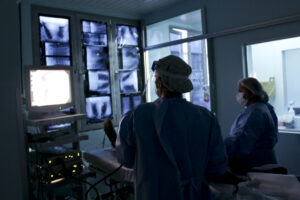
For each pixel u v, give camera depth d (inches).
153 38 159.2
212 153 46.9
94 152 85.4
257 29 108.4
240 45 114.4
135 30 156.0
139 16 155.9
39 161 80.8
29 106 78.6
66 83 87.1
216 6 121.3
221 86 122.6
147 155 42.8
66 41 127.0
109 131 75.9
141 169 42.9
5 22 57.7
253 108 72.3
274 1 102.7
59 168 76.9
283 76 111.7
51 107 83.1
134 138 45.1
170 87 46.6
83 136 85.0
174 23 169.8
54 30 123.0
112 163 75.1
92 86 136.3
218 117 124.6
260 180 61.3
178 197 41.8
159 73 47.3
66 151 82.6
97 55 138.3
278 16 101.8
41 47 118.7
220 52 121.9
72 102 88.3
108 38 143.2
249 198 55.7
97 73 138.2
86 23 134.4
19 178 58.8
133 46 155.0
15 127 58.8
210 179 52.9
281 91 112.8
